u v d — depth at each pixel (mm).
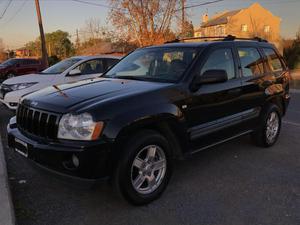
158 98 3635
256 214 3426
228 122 4605
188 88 3961
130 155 3336
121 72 4785
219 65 4480
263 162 4953
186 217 3365
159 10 26234
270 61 5711
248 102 4984
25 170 4539
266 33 47812
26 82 7648
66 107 3291
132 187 3428
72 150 3084
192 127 4043
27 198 3723
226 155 5250
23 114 3754
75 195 3809
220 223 3256
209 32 50719
